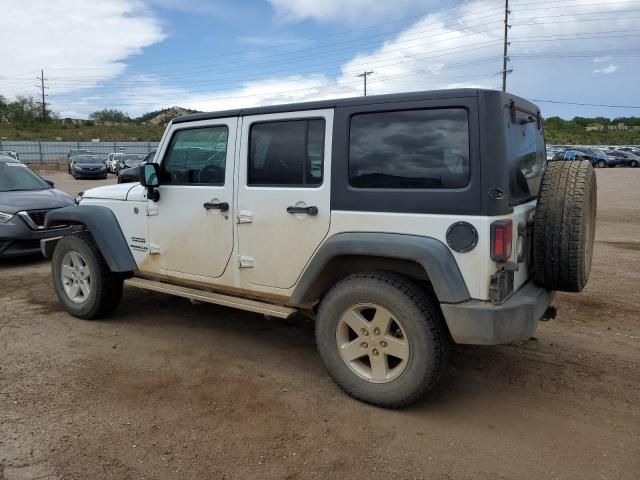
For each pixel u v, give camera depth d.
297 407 3.54
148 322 5.24
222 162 4.18
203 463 2.93
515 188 3.41
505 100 3.24
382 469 2.89
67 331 4.98
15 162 9.29
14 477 2.78
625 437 3.21
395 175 3.35
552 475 2.85
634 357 4.39
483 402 3.64
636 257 8.25
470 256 3.11
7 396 3.66
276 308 3.95
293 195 3.75
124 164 35.78
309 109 3.68
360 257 3.57
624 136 86.56
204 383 3.89
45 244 5.65
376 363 3.48
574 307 5.69
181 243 4.48
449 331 3.33
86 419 3.37
